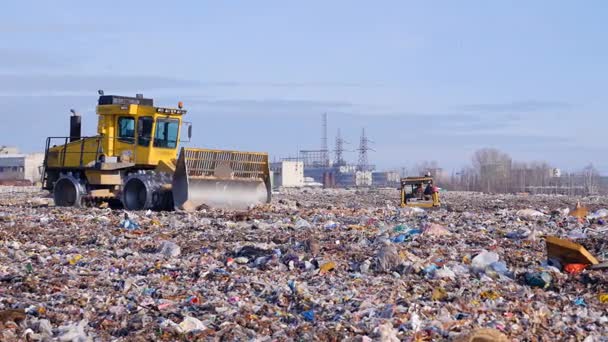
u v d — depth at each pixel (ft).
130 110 106.73
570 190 312.91
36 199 153.99
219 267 53.01
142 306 40.24
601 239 68.13
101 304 40.70
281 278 48.44
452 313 38.65
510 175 367.66
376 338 33.91
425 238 67.92
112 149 108.78
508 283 47.19
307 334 34.76
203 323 36.94
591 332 35.96
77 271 51.52
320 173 627.05
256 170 106.63
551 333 35.60
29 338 34.35
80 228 79.71
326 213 100.83
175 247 60.23
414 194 127.65
